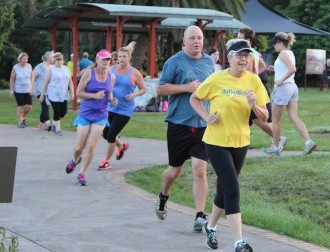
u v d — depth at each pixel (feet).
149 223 31.71
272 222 31.48
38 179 41.86
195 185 30.04
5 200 19.22
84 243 28.35
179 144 29.96
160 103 93.66
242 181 40.09
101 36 146.72
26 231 30.01
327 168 41.19
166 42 134.00
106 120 40.24
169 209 34.30
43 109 67.87
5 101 114.01
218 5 127.54
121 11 89.30
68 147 56.18
